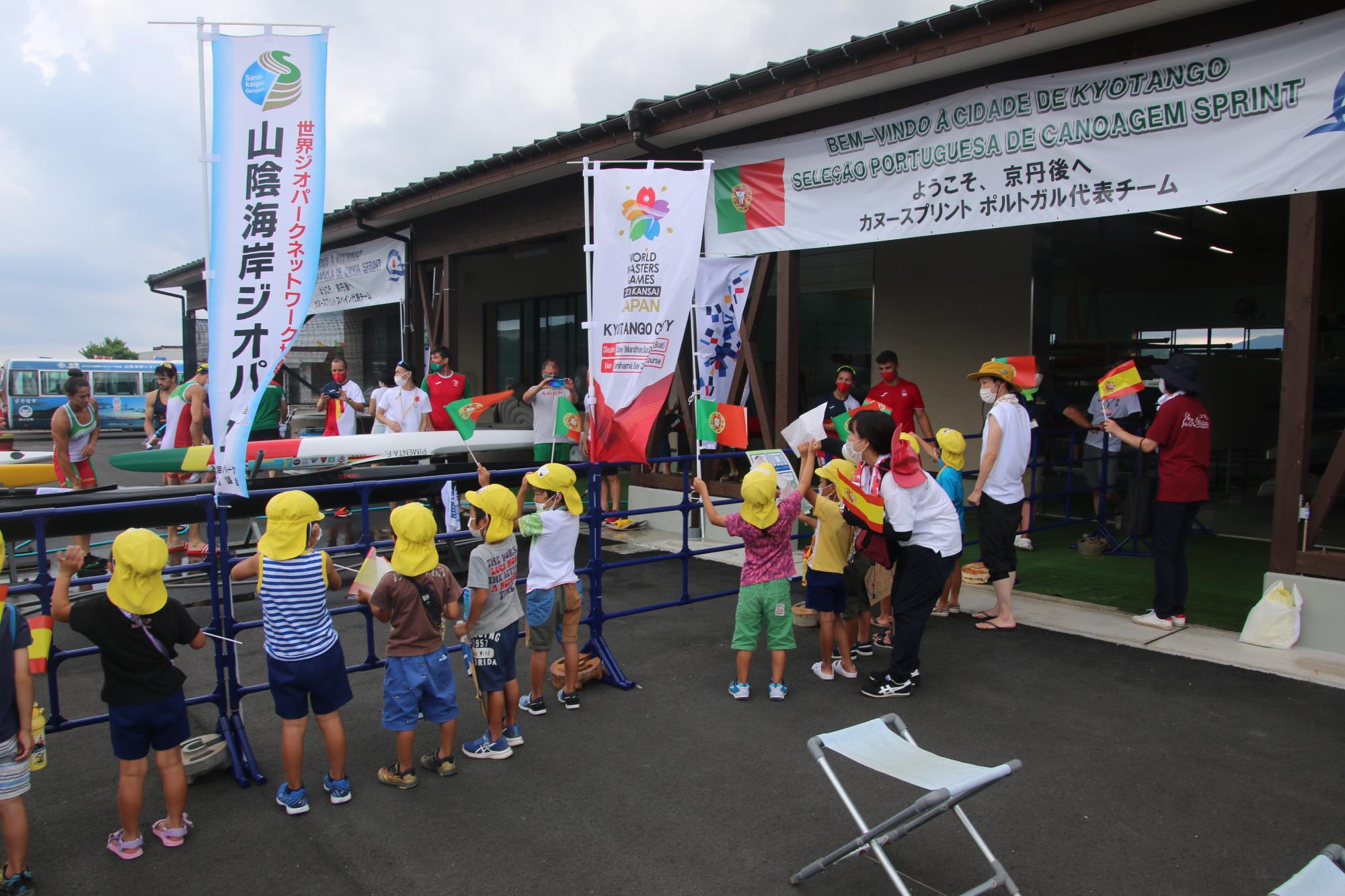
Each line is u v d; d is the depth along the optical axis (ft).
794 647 15.57
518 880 10.25
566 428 19.08
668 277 17.37
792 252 26.45
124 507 12.82
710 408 19.21
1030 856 10.58
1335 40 16.37
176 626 10.84
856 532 16.87
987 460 18.86
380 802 12.19
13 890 9.98
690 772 12.97
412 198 37.35
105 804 12.34
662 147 28.76
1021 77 21.06
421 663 12.39
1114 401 26.78
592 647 17.25
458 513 16.44
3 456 27.61
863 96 23.91
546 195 33.42
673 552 28.43
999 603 19.42
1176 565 19.07
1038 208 20.95
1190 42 18.43
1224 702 15.07
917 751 10.20
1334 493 17.15
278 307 13.92
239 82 14.03
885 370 25.84
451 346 39.34
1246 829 11.12
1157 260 40.60
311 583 11.57
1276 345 39.14
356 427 35.86
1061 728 14.19
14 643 9.81
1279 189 17.24
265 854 10.87
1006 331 31.50
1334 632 17.16
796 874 10.16
